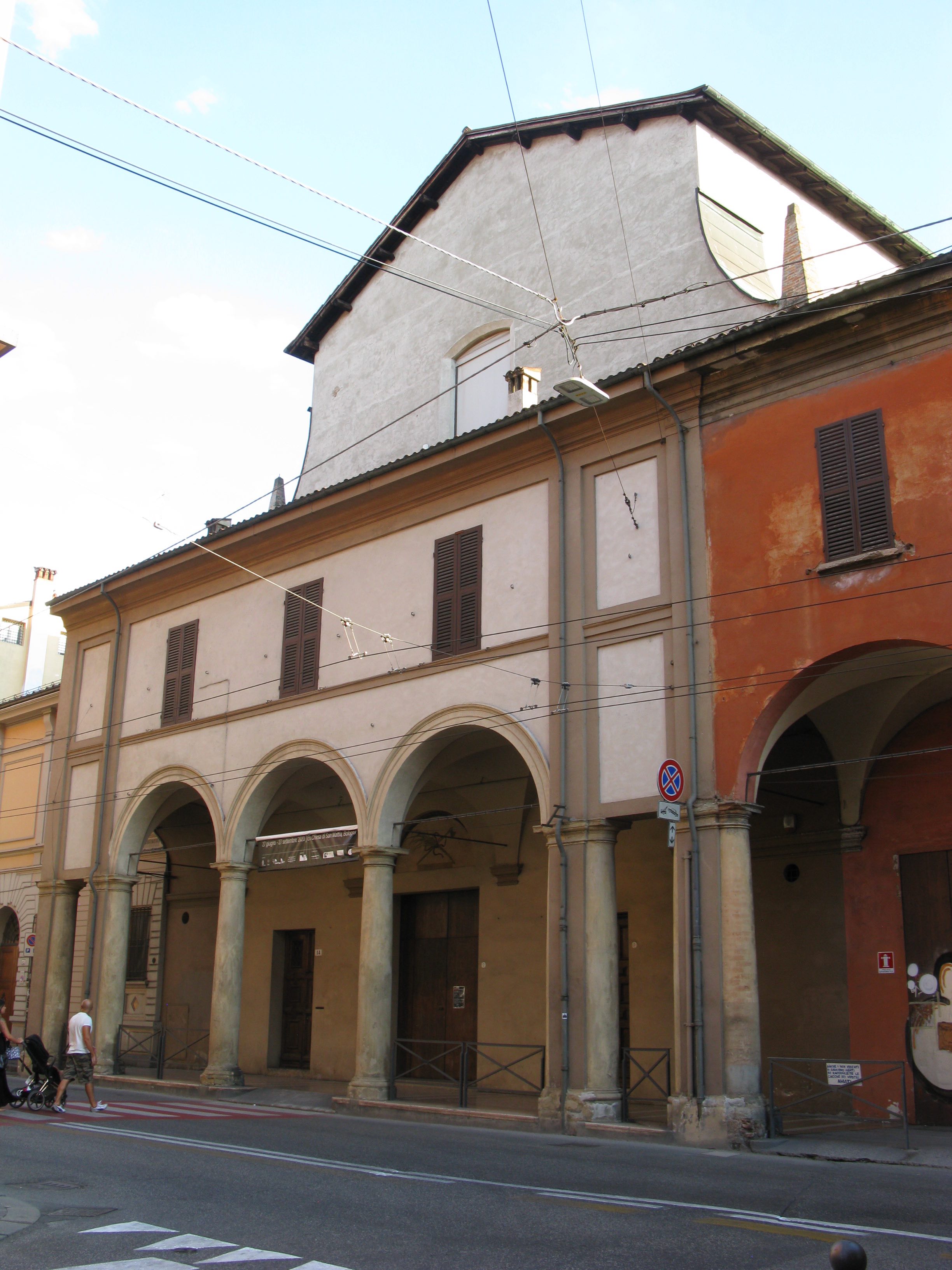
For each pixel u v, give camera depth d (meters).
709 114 20.03
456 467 18.86
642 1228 7.95
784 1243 7.46
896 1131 14.30
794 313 14.62
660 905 19.27
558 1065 15.43
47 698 30.94
